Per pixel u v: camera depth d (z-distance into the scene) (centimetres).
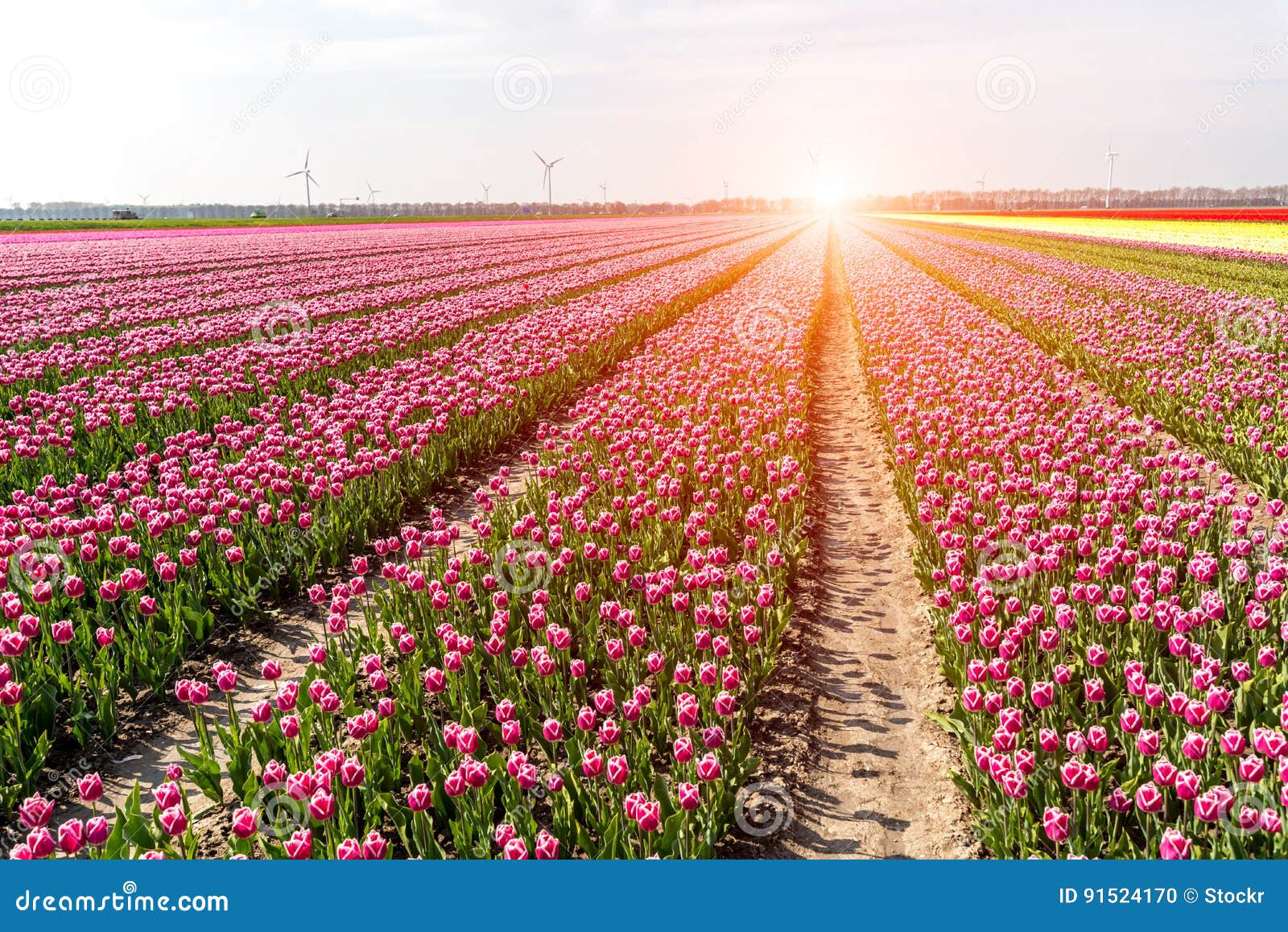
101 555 806
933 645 736
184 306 2638
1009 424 1111
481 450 1290
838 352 2238
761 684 643
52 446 1133
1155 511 831
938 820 523
